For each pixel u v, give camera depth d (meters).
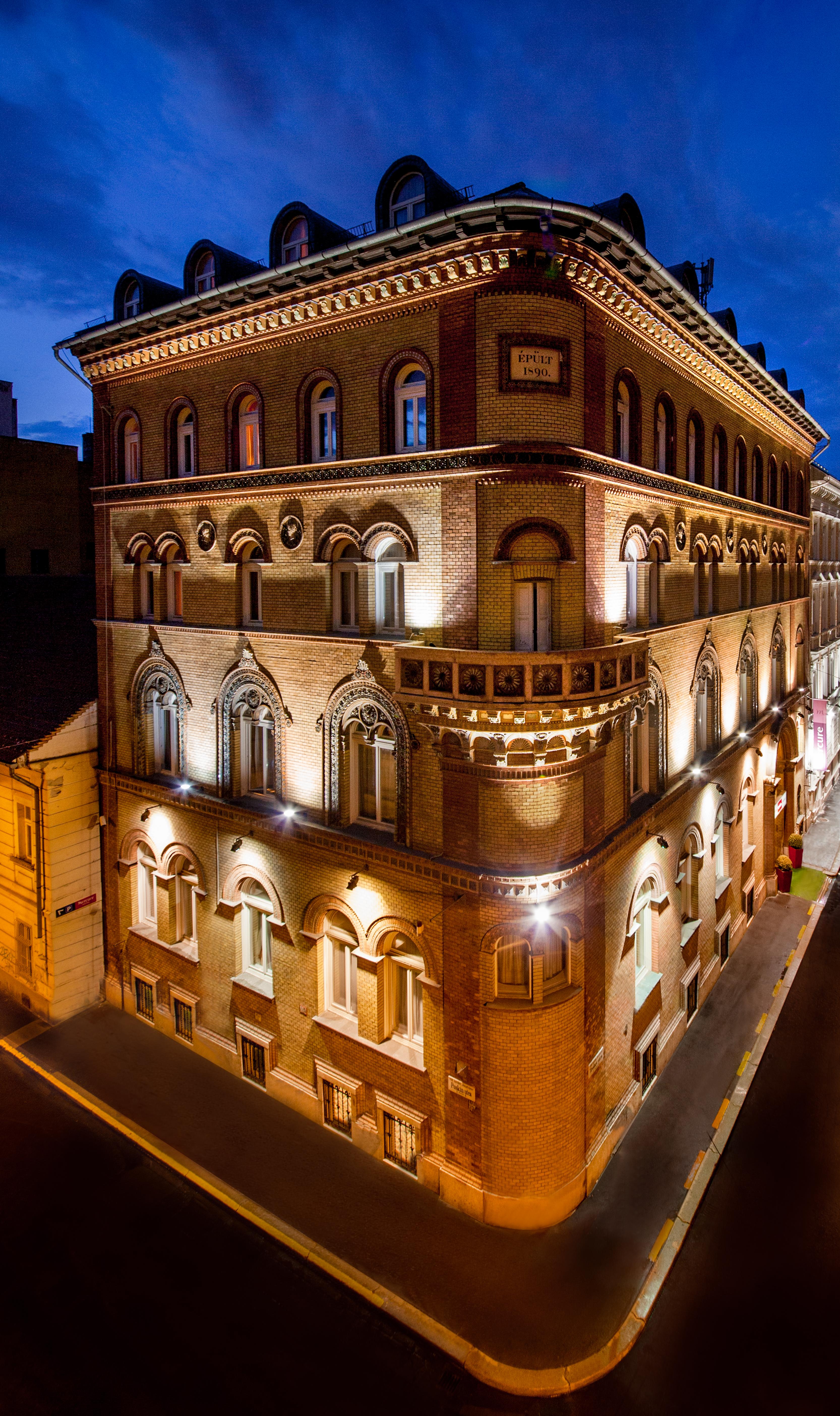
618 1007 15.19
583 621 12.91
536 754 12.09
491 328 12.02
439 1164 14.01
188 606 17.70
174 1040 18.86
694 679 19.00
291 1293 12.25
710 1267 12.64
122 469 19.02
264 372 15.42
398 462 13.14
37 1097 16.83
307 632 15.10
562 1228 13.41
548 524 12.30
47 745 18.88
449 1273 12.55
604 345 13.48
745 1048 18.44
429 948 13.62
